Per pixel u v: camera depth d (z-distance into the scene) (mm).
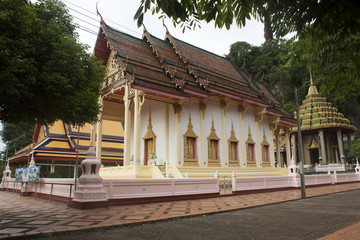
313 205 14125
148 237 7355
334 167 46219
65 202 14172
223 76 28562
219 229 8336
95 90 13539
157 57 23812
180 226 8797
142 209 11734
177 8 4227
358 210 12352
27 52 9336
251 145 28828
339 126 49406
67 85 10188
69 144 32062
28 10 9297
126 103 20859
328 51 6199
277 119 31453
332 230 8125
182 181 15430
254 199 15867
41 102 10109
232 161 25797
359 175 32875
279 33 5227
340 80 7141
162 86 20359
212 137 24562
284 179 22281
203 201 14805
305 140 56312
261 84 38781
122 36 23469
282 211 12070
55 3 12227
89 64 12898
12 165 41969
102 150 34000
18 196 19797
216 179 17078
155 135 23516
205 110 23812
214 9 4477
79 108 11117
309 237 7277
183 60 25547
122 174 20406
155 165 21547
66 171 31578
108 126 38094
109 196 12594
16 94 8867
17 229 7898
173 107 22359
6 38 8352
